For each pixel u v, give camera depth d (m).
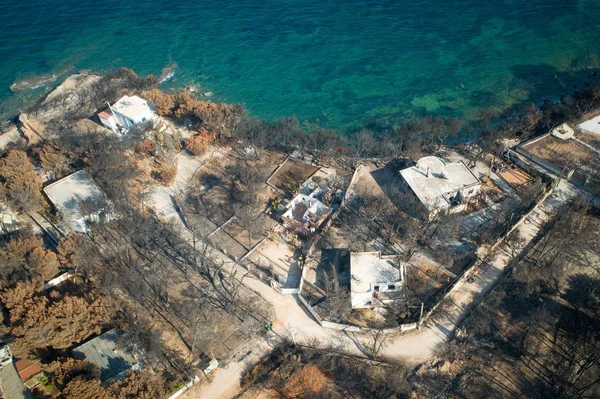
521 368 96.00
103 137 151.25
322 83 189.50
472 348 99.00
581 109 158.00
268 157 147.75
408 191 128.25
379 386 93.31
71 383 84.50
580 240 117.06
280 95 185.25
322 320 104.12
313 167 142.62
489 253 115.94
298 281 112.56
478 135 153.00
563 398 90.94
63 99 179.62
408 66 195.38
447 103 177.38
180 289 111.69
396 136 154.38
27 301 96.62
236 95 186.25
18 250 110.12
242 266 116.06
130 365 93.81
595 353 96.00
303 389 93.56
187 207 131.50
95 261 116.50
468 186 126.31
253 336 102.25
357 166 141.25
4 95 193.12
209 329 103.56
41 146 151.25
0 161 135.00
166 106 163.25
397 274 109.12
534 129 153.75
